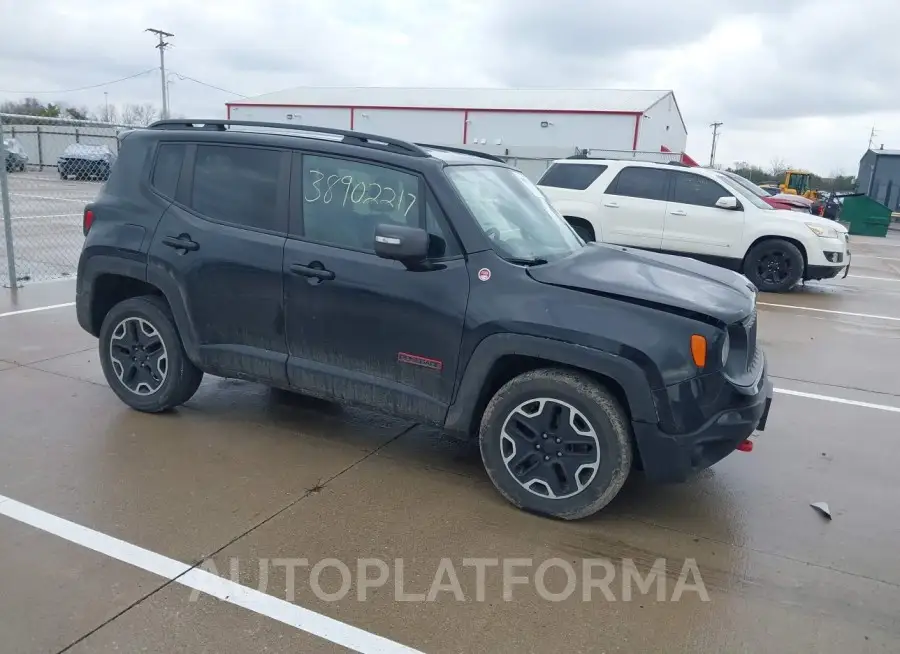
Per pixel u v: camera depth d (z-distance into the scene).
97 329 5.07
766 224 11.23
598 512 3.91
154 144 4.79
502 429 3.82
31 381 5.55
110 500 3.79
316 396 4.37
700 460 3.60
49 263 10.70
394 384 4.08
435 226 3.94
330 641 2.80
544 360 3.80
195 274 4.51
